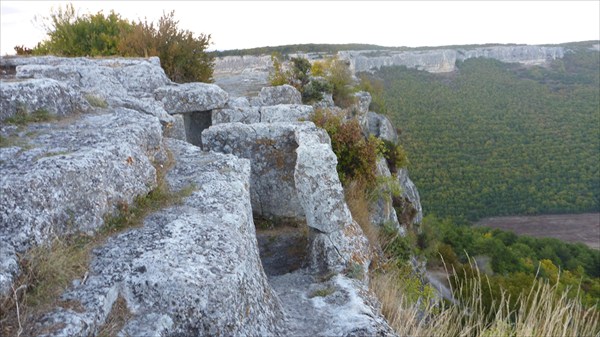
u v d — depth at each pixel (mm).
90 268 3092
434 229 20141
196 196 4305
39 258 2914
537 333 4625
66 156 3695
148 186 4230
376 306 4520
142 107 6363
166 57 13359
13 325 2504
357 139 8133
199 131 9516
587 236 69000
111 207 3746
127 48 13102
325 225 5316
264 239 6215
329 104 15156
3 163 3580
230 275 3186
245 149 6680
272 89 12398
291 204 6652
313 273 5133
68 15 14562
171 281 2945
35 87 4785
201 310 2908
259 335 3289
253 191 6688
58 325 2535
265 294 3816
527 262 40344
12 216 3018
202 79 14031
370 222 7398
